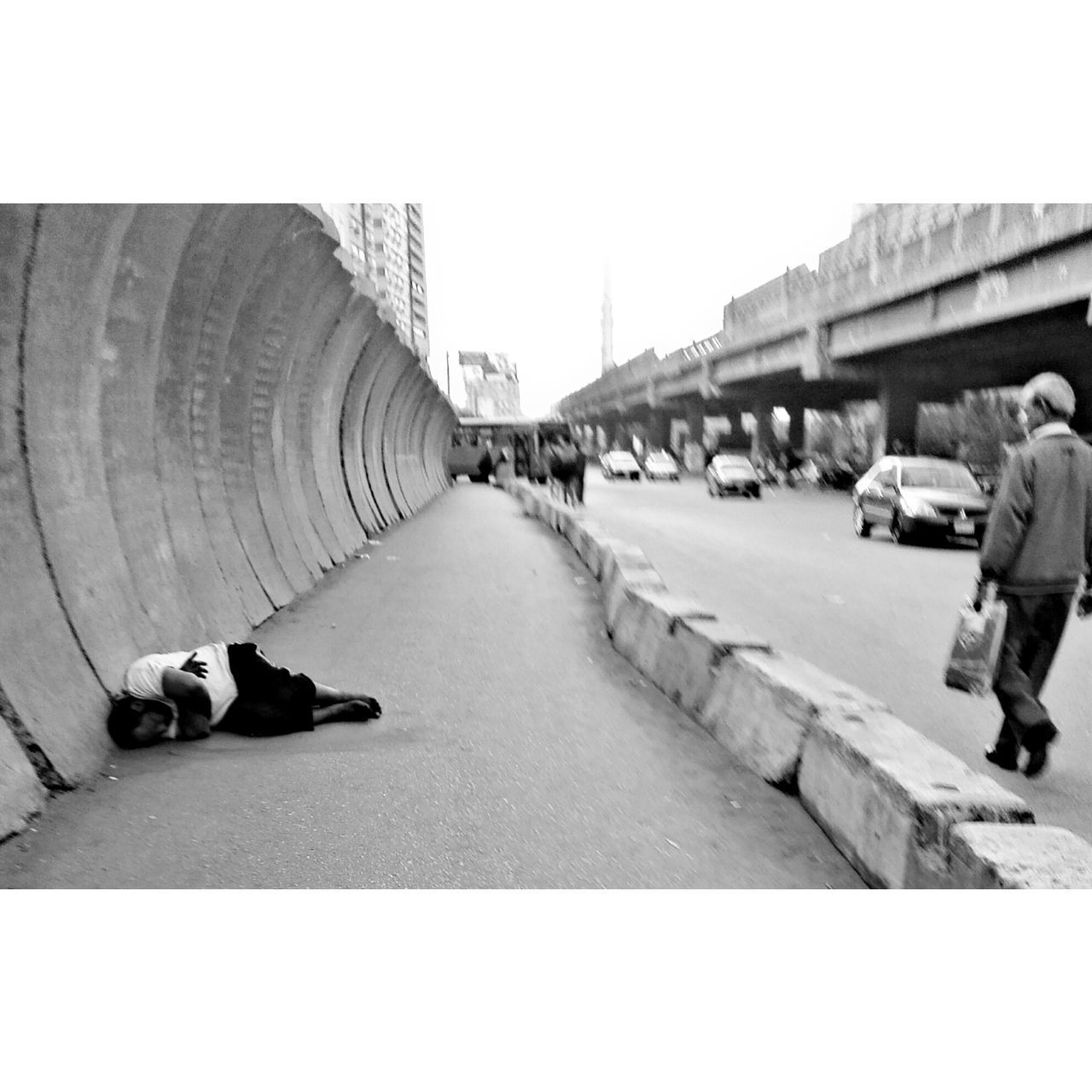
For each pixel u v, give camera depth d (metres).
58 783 3.74
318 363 11.45
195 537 6.59
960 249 21.55
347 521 13.60
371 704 5.05
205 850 3.38
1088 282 17.73
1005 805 2.90
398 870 3.29
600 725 4.97
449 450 45.22
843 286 29.33
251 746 4.48
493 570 11.33
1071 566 4.27
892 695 5.93
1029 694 4.38
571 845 3.50
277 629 7.50
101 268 4.64
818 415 70.31
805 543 15.86
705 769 4.29
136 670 4.46
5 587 3.86
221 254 6.52
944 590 10.40
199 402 7.05
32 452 4.23
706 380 51.47
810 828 3.65
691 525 19.58
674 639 5.61
